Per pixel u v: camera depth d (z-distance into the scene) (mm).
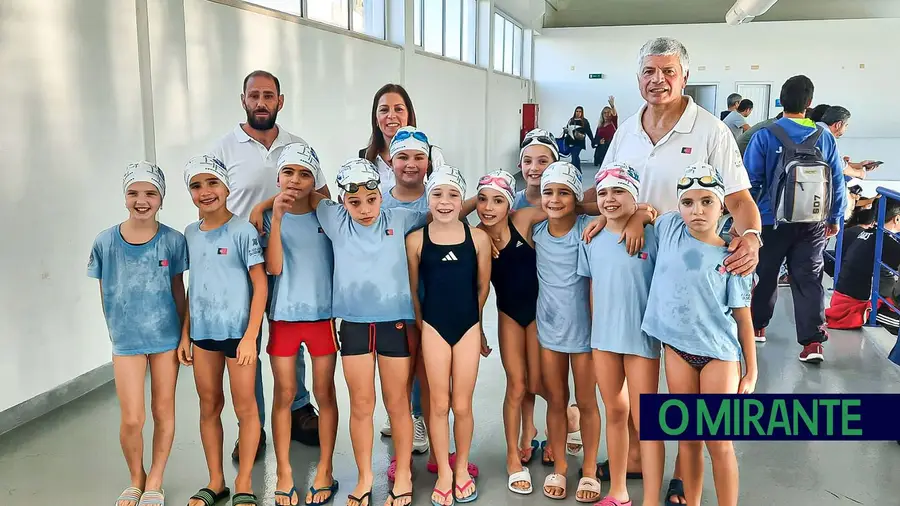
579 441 3125
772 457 3090
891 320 4961
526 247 2678
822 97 17828
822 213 4059
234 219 2568
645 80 2508
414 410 3125
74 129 3660
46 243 3527
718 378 2270
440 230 2588
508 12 16156
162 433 2623
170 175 4398
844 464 3025
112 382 4043
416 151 2764
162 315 2531
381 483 2844
